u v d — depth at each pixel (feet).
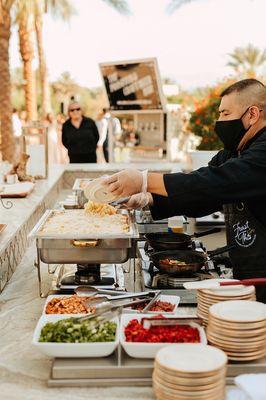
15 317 7.45
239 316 5.68
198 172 7.34
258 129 7.77
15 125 37.91
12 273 9.25
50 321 6.26
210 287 6.27
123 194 7.38
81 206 11.16
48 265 9.27
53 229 7.84
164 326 5.95
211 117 18.11
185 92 81.41
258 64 77.15
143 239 9.96
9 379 5.77
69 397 5.36
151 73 23.09
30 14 42.55
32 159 15.97
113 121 25.38
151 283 7.75
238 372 5.56
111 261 7.61
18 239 9.85
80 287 7.50
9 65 36.29
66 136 25.32
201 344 5.37
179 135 28.12
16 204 12.30
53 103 95.71
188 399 4.82
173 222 9.93
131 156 25.38
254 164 7.26
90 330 5.85
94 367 5.55
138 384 5.53
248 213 7.89
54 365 5.58
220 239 12.75
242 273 8.07
